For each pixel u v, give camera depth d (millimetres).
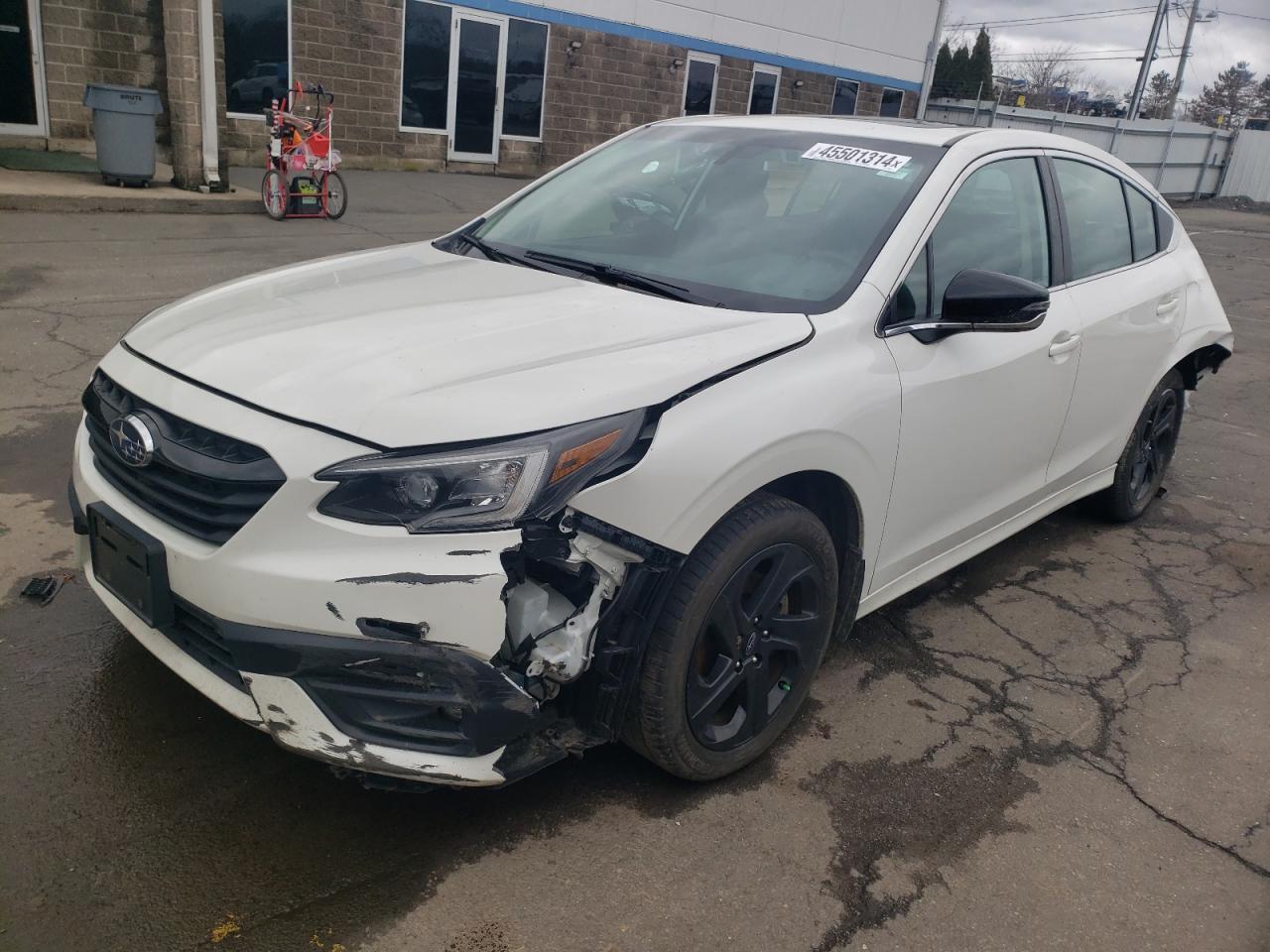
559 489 2266
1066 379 3924
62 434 4949
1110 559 4773
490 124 17984
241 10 14664
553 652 2375
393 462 2215
